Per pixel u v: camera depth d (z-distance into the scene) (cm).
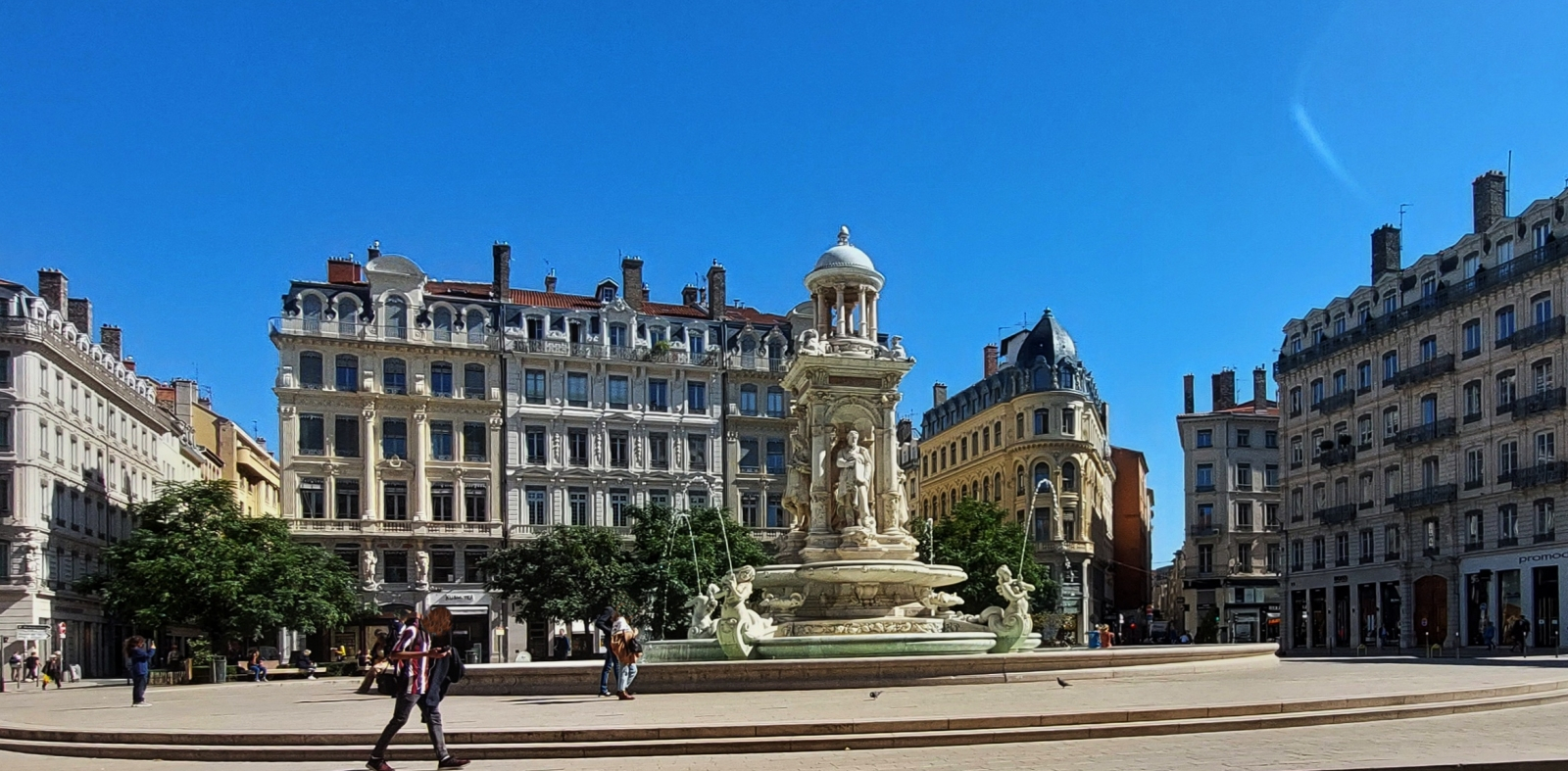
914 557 3244
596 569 6619
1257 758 1527
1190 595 10681
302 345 7538
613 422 8081
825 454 3297
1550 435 6106
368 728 1891
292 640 7250
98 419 7556
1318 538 8250
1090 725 1786
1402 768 1417
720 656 2877
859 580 3092
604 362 8094
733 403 8388
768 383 8506
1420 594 7125
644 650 3038
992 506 7569
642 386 8200
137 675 3020
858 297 3466
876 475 3319
